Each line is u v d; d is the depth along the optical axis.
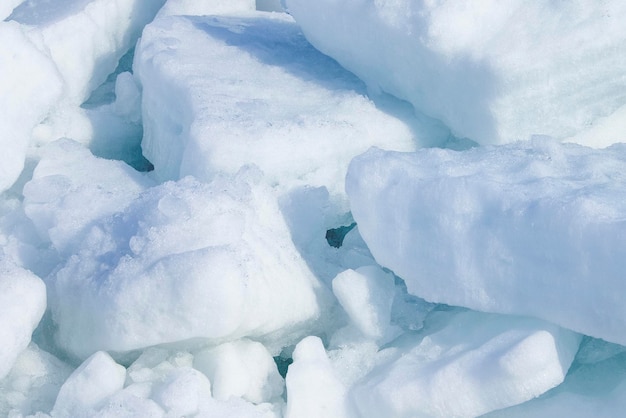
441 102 8.70
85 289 7.74
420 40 8.52
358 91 9.16
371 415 7.59
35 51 8.80
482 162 7.90
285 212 8.41
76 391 7.50
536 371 7.22
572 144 8.25
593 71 8.36
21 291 7.66
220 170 8.41
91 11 9.88
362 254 8.32
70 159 8.98
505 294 7.43
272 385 7.72
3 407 7.66
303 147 8.55
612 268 7.10
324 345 8.09
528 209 7.36
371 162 7.96
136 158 9.87
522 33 8.39
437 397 7.39
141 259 7.63
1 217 8.66
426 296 7.71
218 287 7.41
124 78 9.71
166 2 10.51
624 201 7.32
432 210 7.65
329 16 9.06
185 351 7.72
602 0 8.37
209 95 8.88
